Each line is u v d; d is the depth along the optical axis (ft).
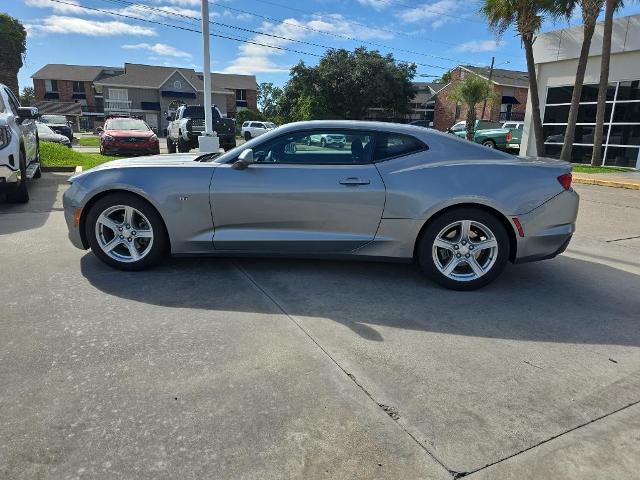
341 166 14.07
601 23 56.54
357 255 14.34
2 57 88.43
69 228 14.82
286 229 14.21
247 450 7.27
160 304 12.44
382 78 156.15
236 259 16.31
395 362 9.91
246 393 8.65
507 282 15.16
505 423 8.09
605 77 53.16
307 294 13.47
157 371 9.26
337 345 10.55
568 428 8.01
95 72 217.77
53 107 194.90
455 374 9.53
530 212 13.66
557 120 64.03
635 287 15.06
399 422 8.02
